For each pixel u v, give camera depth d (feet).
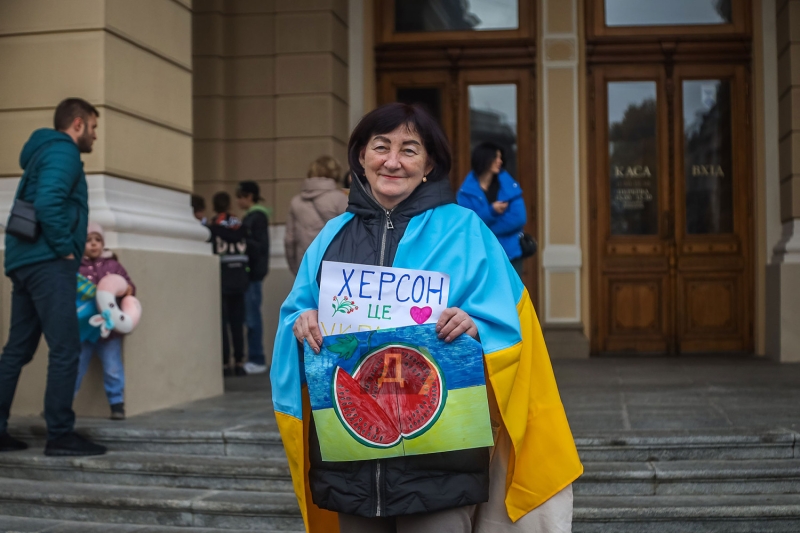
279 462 14.33
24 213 14.48
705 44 29.50
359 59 30.45
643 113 29.94
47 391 14.80
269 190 28.60
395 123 7.55
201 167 28.81
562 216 30.12
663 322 29.89
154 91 19.25
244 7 28.76
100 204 17.35
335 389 7.21
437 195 7.66
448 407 7.10
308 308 7.72
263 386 22.76
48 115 17.90
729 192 29.68
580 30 30.07
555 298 30.09
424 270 7.28
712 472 13.10
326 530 8.32
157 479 14.30
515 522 7.90
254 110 28.73
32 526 13.33
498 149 19.33
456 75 30.45
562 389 20.43
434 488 7.12
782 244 27.81
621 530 12.30
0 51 18.13
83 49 17.63
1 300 17.92
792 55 27.45
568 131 30.12
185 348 19.27
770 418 15.75
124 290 16.47
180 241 19.62
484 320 7.27
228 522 13.08
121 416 16.63
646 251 29.96
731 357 28.84
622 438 13.94
